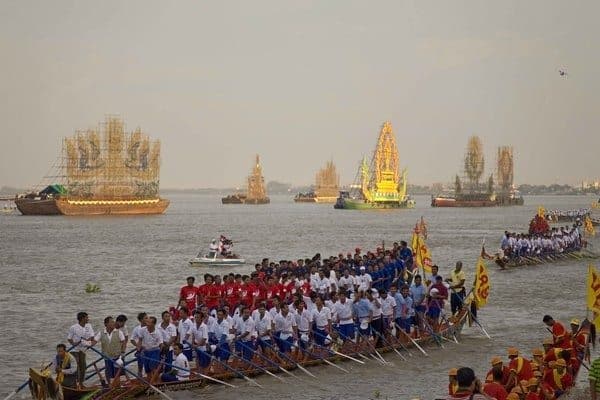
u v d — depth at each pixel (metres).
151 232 142.50
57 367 26.03
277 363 30.44
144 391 26.89
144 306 51.03
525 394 20.39
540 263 74.94
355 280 37.03
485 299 39.16
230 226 167.38
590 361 29.25
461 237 125.06
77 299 54.25
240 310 29.98
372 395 27.59
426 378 29.91
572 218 162.25
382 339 33.62
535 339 37.50
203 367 28.91
